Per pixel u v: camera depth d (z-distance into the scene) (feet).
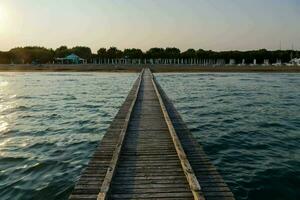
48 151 49.21
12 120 75.31
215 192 24.39
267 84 187.11
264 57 451.12
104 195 22.53
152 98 79.25
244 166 42.32
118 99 115.96
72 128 66.23
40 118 77.97
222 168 41.60
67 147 51.47
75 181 36.99
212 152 48.85
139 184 26.13
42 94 132.77
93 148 50.90
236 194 33.81
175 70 328.08
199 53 457.68
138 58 458.09
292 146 52.08
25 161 44.19
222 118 77.61
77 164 43.01
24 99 116.26
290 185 36.01
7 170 40.65
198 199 22.04
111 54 464.65
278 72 326.24
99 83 191.21
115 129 46.16
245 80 221.05
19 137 58.39
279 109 92.43
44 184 36.19
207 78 241.14
